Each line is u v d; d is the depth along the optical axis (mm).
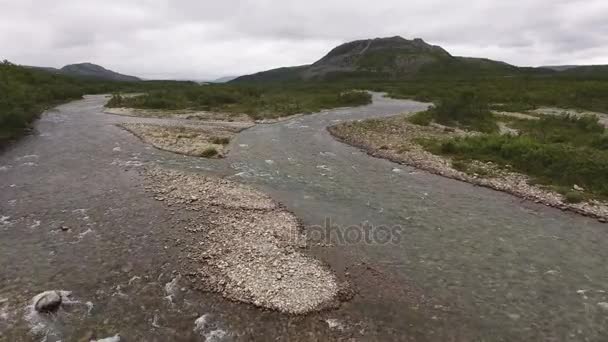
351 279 13672
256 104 60906
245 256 14680
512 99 66000
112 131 37906
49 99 60312
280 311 11703
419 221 18812
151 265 14031
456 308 12258
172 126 41344
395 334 11008
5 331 10500
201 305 11883
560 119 42625
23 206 19094
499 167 27109
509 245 16516
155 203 19750
